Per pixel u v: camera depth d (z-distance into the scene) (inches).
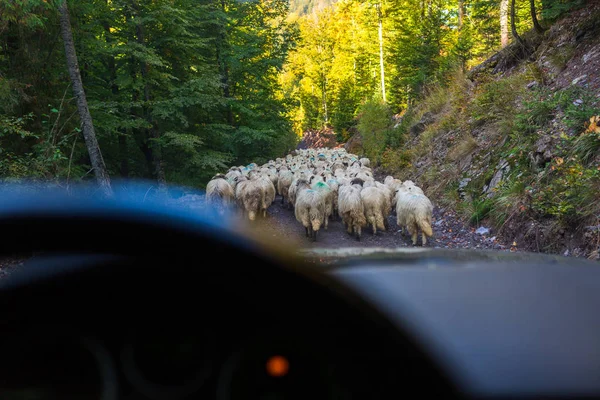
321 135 1824.6
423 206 343.6
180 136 581.6
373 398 23.1
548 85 420.8
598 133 270.1
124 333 21.8
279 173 590.2
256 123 874.1
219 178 447.5
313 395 22.7
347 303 22.5
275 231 421.1
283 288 21.7
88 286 21.2
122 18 609.6
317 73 2218.3
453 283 41.1
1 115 355.9
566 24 480.7
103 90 627.8
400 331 23.9
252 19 917.2
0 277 21.3
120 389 21.7
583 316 35.8
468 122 531.5
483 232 339.3
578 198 255.0
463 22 976.9
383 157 764.0
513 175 345.1
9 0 340.5
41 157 366.9
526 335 31.3
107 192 420.8
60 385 21.4
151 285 21.6
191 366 22.4
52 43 440.5
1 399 20.8
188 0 672.4
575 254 236.8
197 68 670.5
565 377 27.4
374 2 1485.0
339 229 433.4
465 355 28.1
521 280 43.8
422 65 924.0
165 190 547.8
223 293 21.7
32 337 21.2
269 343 22.5
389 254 55.4
